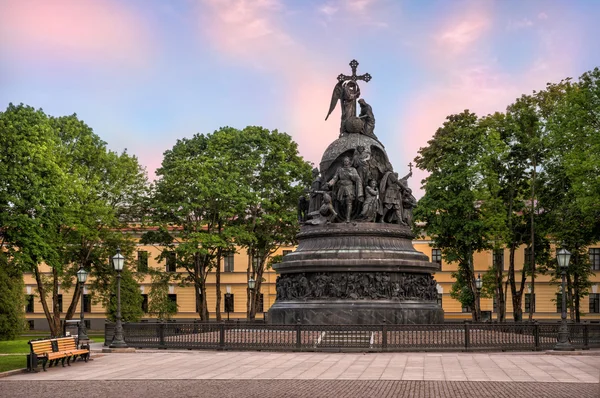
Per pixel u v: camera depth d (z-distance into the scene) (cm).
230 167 6494
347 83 4950
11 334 6094
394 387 2197
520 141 6194
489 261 8162
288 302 4331
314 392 2106
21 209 5122
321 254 4319
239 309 8444
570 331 3500
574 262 6122
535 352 3353
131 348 3550
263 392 2119
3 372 2609
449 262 6456
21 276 6141
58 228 5809
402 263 4228
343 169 4531
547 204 6150
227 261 8550
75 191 5553
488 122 6359
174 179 6366
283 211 6625
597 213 5506
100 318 8562
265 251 6788
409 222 4644
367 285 4191
